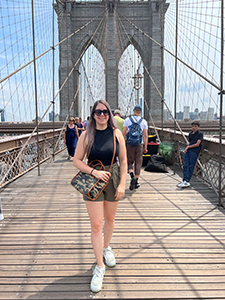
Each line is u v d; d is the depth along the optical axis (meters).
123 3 29.12
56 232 2.46
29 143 5.87
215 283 1.68
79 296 1.56
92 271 1.81
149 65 28.98
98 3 29.56
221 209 3.08
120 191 1.63
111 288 1.63
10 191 3.95
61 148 9.84
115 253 2.05
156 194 3.69
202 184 4.18
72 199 3.54
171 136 6.71
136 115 3.86
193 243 2.23
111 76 28.05
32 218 2.84
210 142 3.98
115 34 28.05
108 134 1.64
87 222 2.71
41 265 1.89
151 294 1.57
